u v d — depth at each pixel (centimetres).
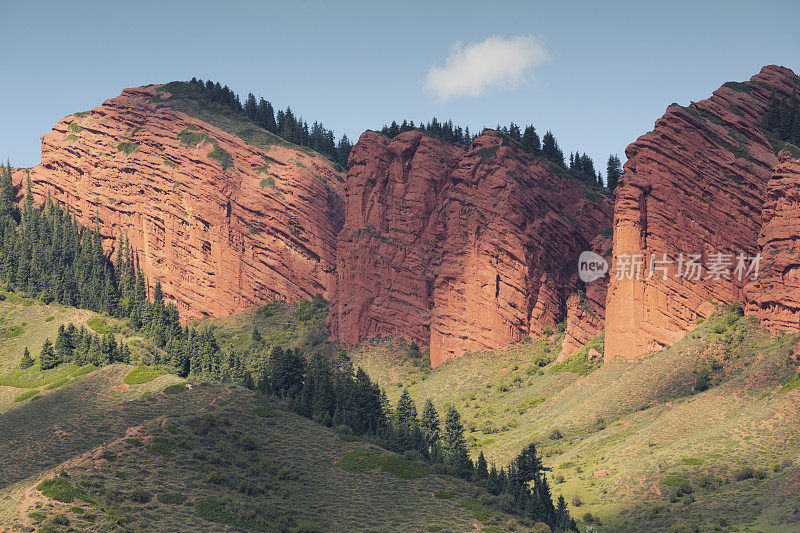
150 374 17250
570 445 15588
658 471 12888
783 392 13900
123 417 14275
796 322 15938
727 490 11931
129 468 11188
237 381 17188
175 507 10400
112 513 9931
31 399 17312
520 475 12656
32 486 10456
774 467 12069
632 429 15200
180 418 12962
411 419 15675
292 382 15962
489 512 11138
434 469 12712
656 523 11394
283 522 10475
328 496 11531
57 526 9388
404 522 10750
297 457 12612
